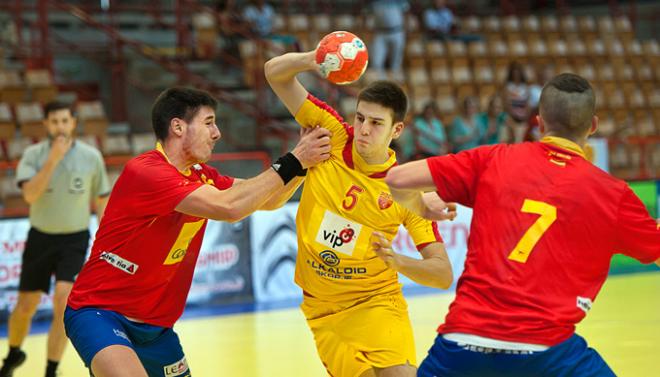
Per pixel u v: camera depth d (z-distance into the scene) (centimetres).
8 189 2256
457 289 690
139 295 835
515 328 640
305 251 889
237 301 2044
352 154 870
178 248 840
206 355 1519
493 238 671
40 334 1756
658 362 1384
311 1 3862
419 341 1565
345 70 825
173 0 3647
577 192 668
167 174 811
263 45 2831
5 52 2889
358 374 867
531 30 3725
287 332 1705
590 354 665
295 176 834
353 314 874
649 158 3044
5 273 1847
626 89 3622
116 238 827
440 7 3516
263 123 2830
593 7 4359
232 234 2042
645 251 677
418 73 3181
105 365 777
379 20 3073
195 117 842
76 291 842
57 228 1359
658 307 1859
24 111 2623
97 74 3219
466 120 2662
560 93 689
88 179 1385
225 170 2545
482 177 695
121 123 2989
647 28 4297
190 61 3153
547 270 655
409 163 714
